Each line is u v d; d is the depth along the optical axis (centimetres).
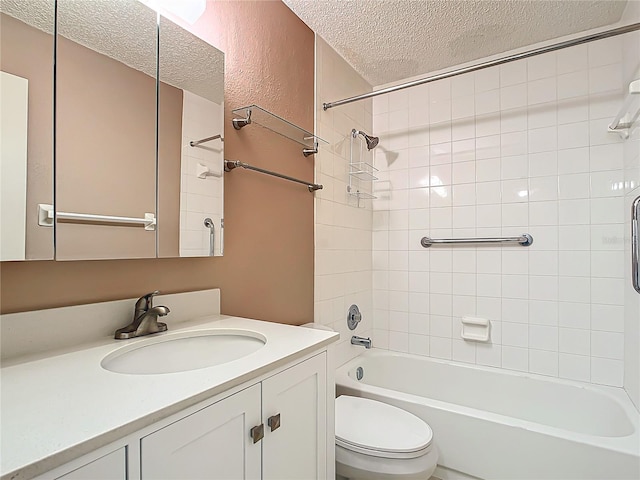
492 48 210
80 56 93
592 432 179
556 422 190
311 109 193
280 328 111
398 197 250
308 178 190
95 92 96
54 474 44
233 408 71
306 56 190
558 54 202
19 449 44
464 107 229
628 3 169
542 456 141
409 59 223
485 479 152
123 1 104
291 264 175
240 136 146
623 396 174
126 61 104
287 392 87
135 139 105
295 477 90
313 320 191
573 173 198
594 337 191
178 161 117
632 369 168
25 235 81
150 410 55
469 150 226
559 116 202
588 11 176
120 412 54
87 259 92
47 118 86
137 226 105
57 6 89
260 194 156
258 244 154
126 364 89
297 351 89
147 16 110
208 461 66
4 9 80
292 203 177
